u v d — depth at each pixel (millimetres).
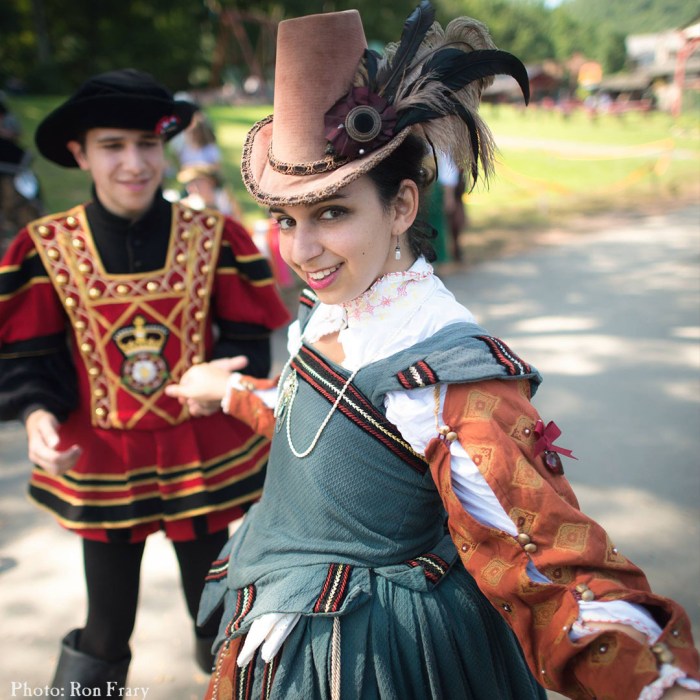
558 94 61375
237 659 1327
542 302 6461
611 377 4703
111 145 1854
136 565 1981
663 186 14531
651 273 7320
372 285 1290
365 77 1214
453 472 1180
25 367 1894
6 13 31281
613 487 3410
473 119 1256
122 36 35844
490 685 1331
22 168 6434
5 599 2898
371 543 1303
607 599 1076
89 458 1928
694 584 2742
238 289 2039
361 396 1274
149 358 1931
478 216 11281
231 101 36125
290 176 1196
